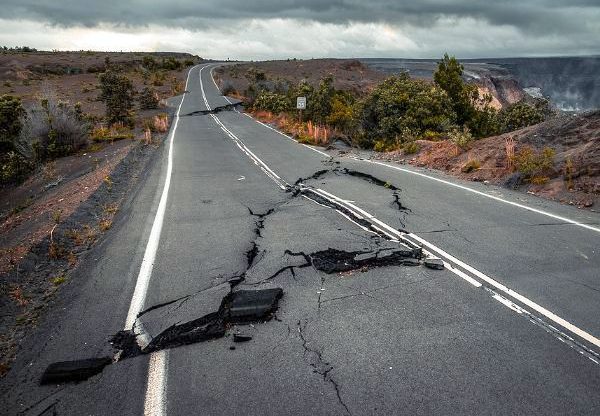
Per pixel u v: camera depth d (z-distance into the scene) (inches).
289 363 152.5
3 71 2158.0
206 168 543.5
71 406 136.6
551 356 151.6
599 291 195.3
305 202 363.3
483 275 213.9
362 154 634.2
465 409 128.7
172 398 137.8
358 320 177.6
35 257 256.7
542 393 134.2
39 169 671.8
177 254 253.8
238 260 241.4
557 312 179.0
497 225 287.9
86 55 3449.8
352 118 804.6
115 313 189.5
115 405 136.1
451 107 740.7
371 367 148.7
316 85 2573.8
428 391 136.6
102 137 839.1
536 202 346.0
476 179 436.1
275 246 259.4
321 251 248.2
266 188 422.6
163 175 502.3
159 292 206.7
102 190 417.1
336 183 433.7
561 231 273.4
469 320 175.3
